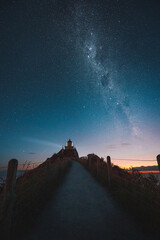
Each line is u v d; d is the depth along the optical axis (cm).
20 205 317
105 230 269
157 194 355
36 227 280
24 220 296
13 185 240
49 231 266
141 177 475
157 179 412
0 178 294
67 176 948
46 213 349
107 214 342
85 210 370
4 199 225
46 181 541
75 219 317
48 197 478
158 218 287
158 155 304
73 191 563
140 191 400
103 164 883
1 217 213
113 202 426
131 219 311
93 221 307
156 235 247
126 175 571
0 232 208
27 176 473
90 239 240
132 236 247
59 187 631
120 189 500
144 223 290
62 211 362
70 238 243
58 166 895
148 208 324
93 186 645
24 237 244
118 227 279
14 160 249
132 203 372
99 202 431
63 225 289
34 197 385
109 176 607
